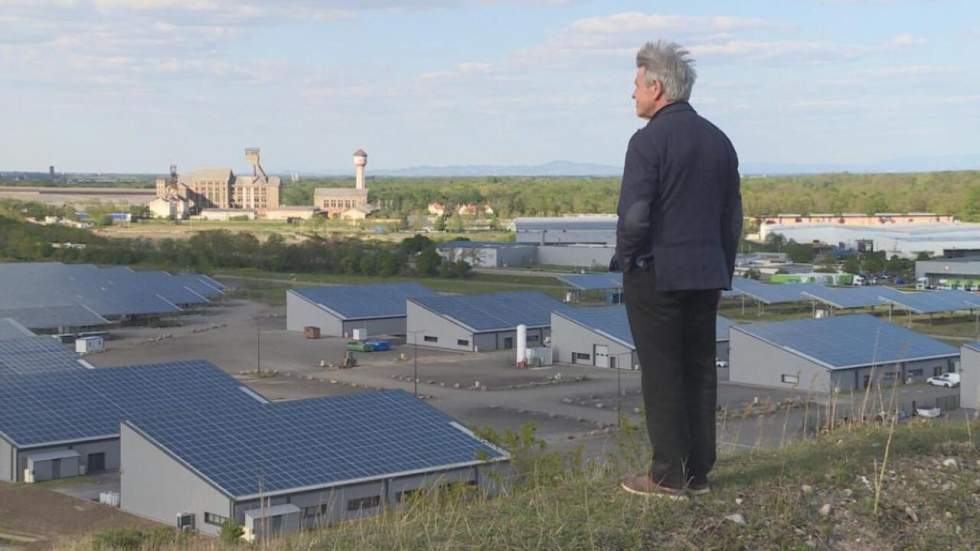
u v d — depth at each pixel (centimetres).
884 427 613
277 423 1972
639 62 432
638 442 805
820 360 3070
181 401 2206
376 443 1892
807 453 527
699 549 396
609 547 397
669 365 434
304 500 1681
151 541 1326
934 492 461
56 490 2034
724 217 430
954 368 3316
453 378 3450
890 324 3544
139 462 1845
